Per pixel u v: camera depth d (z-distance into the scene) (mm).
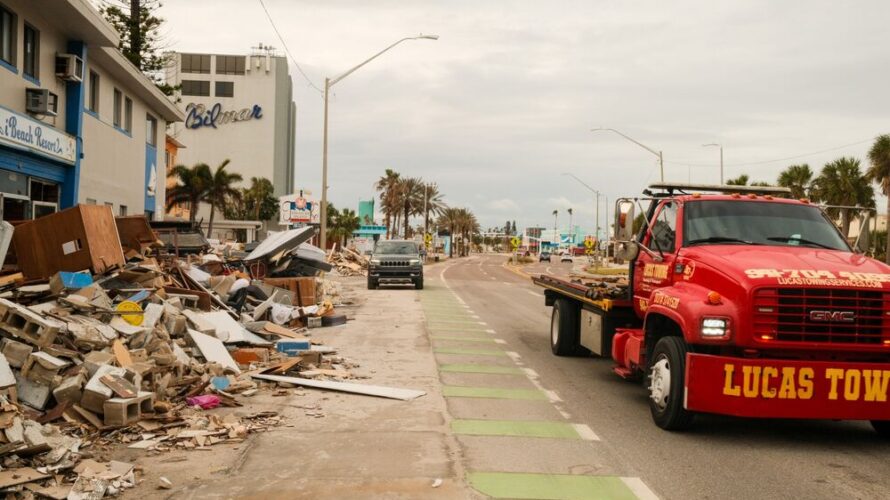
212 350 9891
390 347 13508
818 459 6594
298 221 45188
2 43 16547
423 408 8383
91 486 5254
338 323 16922
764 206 8672
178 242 20812
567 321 12523
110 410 6801
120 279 11219
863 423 8125
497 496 5383
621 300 9891
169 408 7539
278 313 15711
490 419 7914
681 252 8156
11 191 17188
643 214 9750
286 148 118812
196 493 5363
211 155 116562
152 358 8281
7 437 5477
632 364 9047
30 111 17516
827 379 6656
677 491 5605
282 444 6727
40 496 5086
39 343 7281
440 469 6012
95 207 11242
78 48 20219
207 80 116375
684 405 7012
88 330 7945
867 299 6754
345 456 6355
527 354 13070
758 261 7242
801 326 6770
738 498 5477
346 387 9273
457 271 60969
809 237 8320
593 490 5570
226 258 23641
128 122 27203
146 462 6074
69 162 19625
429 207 101500
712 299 6984
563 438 7152
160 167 32156
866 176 47812
